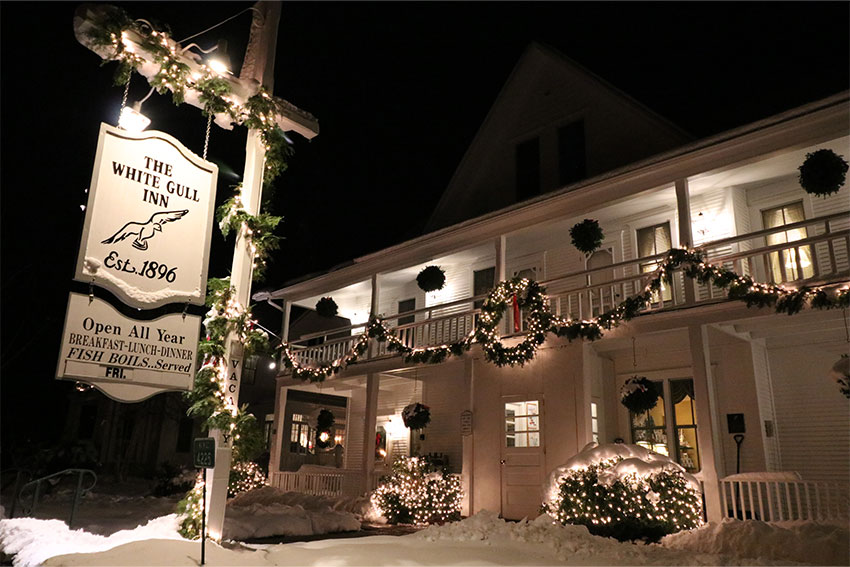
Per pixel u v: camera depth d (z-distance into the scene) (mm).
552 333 11555
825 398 10656
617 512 8336
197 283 6863
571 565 6504
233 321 7109
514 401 12023
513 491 11672
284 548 7234
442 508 12062
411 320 17562
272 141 7738
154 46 6824
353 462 18328
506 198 16375
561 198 11953
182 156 6996
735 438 10820
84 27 6582
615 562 6648
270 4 8188
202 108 7367
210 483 6883
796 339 11102
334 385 17438
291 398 21969
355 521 10570
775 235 11266
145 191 6637
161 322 6598
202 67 7332
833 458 10344
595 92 15055
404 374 15977
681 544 7590
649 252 12812
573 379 11273
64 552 6098
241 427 6992
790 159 10297
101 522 10555
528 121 16422
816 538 6676
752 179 11297
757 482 8461
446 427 15742
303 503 12461
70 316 6020
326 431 19734
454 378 15859
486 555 6938
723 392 11164
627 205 12625
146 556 5727
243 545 6977
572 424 11102
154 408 27125
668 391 11930
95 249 6211
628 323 10391
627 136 14211
